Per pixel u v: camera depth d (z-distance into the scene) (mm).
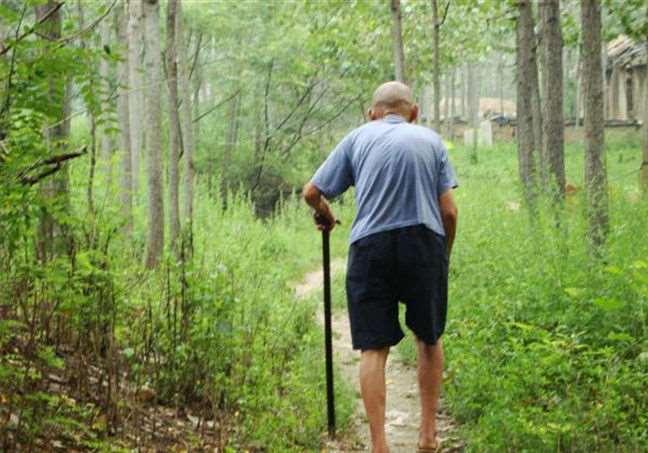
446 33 23531
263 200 39938
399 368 9367
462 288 10016
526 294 8062
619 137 53500
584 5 11055
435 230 5570
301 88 40000
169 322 6977
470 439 6105
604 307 6207
